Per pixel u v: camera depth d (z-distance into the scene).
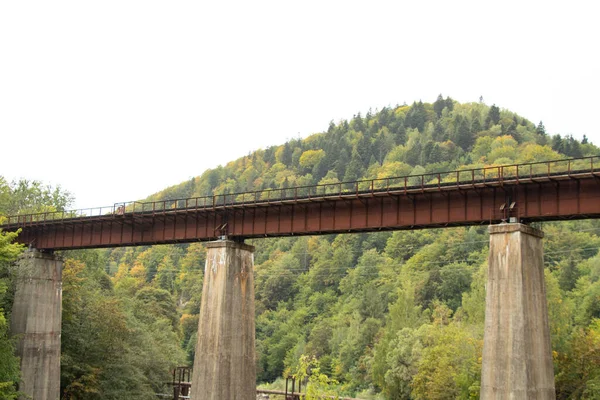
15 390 58.12
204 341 50.53
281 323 151.75
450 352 76.00
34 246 64.38
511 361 38.22
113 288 106.94
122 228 59.28
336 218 48.59
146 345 80.12
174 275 193.38
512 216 41.44
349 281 155.12
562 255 129.00
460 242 145.62
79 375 65.94
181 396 80.81
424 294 133.25
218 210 53.53
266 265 185.25
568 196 40.12
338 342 127.50
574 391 60.19
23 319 62.38
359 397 104.31
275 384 121.94
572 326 89.44
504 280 39.88
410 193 44.78
